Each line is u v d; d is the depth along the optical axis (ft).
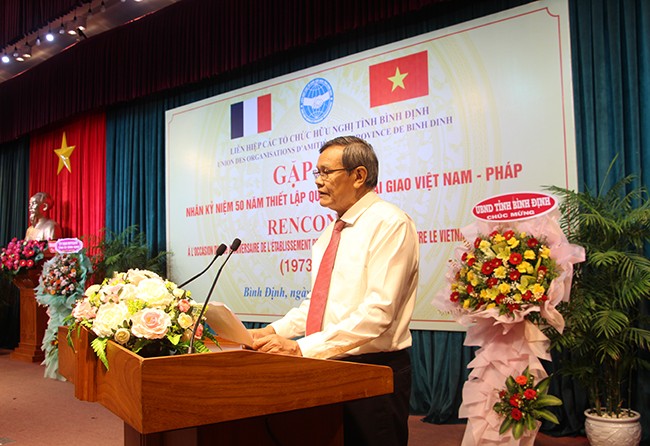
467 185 11.45
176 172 17.29
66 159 21.44
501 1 11.60
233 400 3.57
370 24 13.41
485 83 11.34
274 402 3.76
